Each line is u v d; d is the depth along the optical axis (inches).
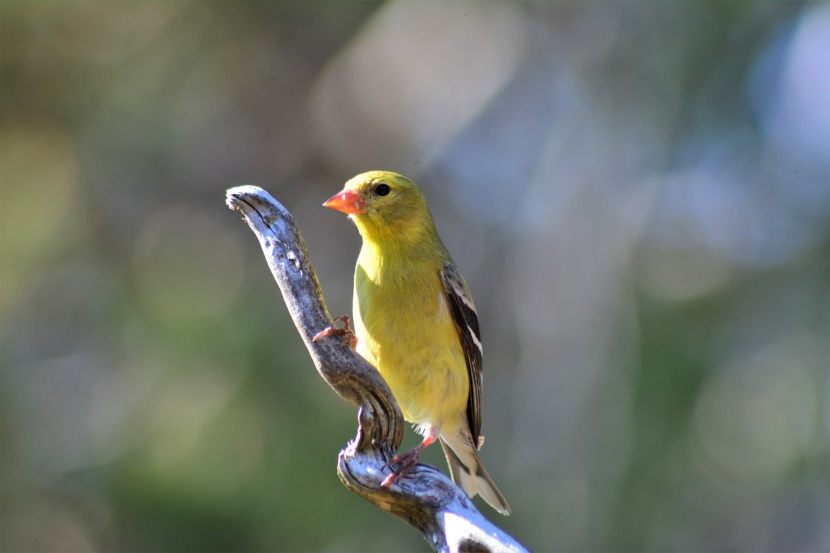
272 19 668.1
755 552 555.5
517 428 547.2
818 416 570.9
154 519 472.1
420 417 291.0
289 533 457.4
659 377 537.6
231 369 491.8
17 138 636.7
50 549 510.0
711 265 589.3
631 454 514.6
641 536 498.9
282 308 532.4
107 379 545.3
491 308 599.2
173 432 486.0
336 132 633.6
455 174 627.5
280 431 475.8
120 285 583.2
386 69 614.9
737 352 573.6
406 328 279.9
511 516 506.0
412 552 460.8
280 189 661.3
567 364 548.1
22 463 537.6
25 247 618.8
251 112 666.2
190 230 637.3
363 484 237.9
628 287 558.6
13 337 585.3
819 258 588.7
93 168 633.6
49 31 627.2
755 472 564.4
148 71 645.3
